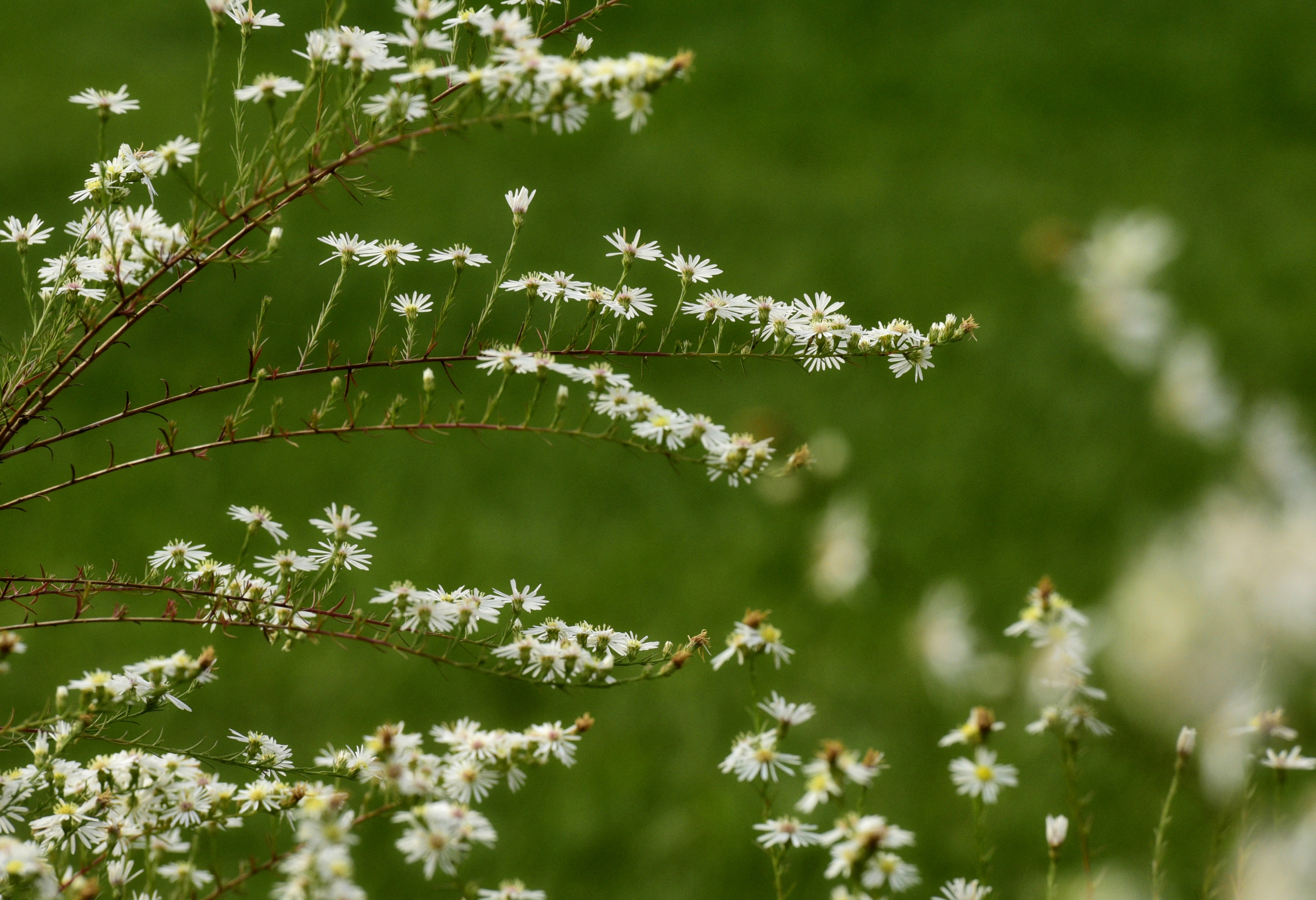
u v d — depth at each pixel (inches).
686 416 66.2
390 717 179.9
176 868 58.3
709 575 213.3
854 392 275.0
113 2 580.4
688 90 510.0
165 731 168.2
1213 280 338.6
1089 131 482.9
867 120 489.4
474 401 275.6
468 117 58.3
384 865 151.5
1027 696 113.1
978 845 59.4
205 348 298.0
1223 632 60.7
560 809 164.1
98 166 64.3
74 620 64.4
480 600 66.8
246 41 60.9
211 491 242.2
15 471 246.8
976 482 234.7
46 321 66.2
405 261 68.8
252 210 60.7
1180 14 596.7
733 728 177.3
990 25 585.0
